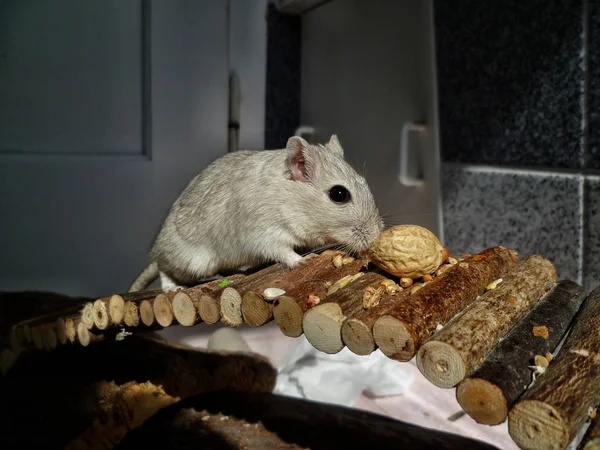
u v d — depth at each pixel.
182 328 0.30
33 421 0.20
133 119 0.30
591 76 0.22
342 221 0.19
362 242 0.19
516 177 0.26
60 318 0.20
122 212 0.30
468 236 0.28
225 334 0.27
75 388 0.21
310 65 0.34
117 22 0.29
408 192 0.31
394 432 0.21
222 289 0.17
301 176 0.20
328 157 0.20
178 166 0.31
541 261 0.19
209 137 0.32
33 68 0.27
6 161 0.26
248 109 0.33
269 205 0.20
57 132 0.28
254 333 0.30
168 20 0.30
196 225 0.21
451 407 0.24
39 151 0.27
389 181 0.32
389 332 0.13
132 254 0.30
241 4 0.32
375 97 0.32
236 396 0.23
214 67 0.31
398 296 0.15
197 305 0.17
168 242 0.22
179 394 0.23
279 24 0.34
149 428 0.20
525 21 0.25
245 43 0.32
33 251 0.27
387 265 0.16
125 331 0.19
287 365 0.25
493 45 0.26
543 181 0.25
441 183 0.29
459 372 0.12
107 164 0.29
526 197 0.26
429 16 0.29
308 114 0.35
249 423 0.21
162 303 0.17
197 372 0.23
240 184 0.20
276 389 0.24
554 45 0.24
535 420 0.11
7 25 0.26
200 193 0.21
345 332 0.14
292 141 0.19
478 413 0.12
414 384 0.25
